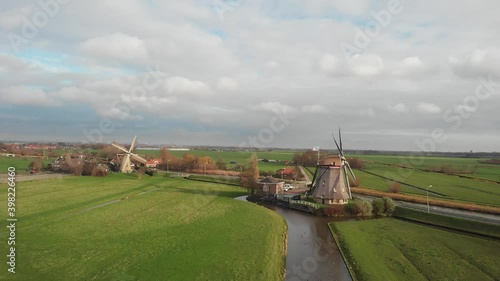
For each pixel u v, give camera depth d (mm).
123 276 36000
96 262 39844
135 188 103312
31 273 36156
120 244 46812
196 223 59969
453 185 107562
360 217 70250
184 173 149125
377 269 40188
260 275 37469
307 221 67188
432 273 38625
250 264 40562
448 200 81188
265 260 42156
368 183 112750
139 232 53281
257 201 89875
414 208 72438
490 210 69625
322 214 72875
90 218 61750
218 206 76875
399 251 46469
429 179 122438
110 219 61688
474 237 53375
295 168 139125
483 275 37938
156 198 86250
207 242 48656
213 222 61062
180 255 42875
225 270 38531
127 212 68062
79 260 40375
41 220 59031
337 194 79438
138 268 38312
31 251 43000
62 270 37281
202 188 106875
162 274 36875
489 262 41781
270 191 93562
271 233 54969
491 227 55094
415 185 107438
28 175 125562
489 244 49438
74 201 77875
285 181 121562
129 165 150250
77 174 130750
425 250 46625
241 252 44812
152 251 44156
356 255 45031
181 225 58312
